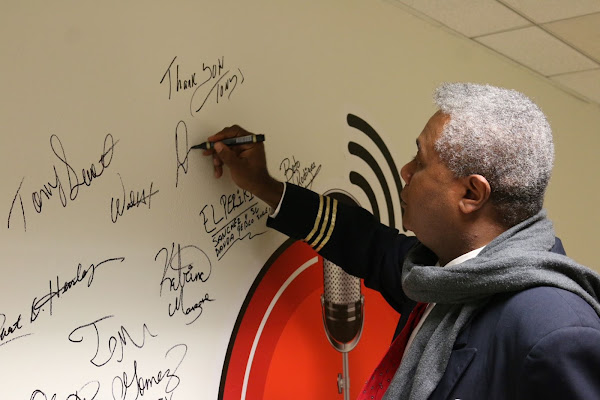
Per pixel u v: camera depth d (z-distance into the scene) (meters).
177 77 1.34
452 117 1.06
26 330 1.07
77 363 1.14
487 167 1.01
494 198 1.03
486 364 0.96
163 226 1.30
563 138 3.39
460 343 1.00
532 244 1.00
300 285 1.63
